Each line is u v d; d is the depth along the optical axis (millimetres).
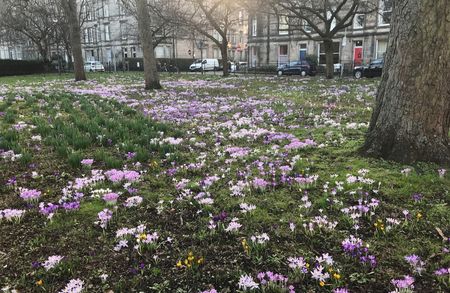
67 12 26000
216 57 77750
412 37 4910
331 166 5375
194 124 8570
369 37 41438
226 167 5621
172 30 44125
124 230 3641
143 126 7742
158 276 3098
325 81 24719
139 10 17078
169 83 22422
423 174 4723
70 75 39031
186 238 3664
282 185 4840
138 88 18469
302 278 2994
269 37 50250
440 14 4719
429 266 3117
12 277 3102
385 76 5508
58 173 5391
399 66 5145
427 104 4984
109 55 72000
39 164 5703
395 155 5203
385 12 38094
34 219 4086
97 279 3072
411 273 3033
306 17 28406
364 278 2977
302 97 13930
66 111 9891
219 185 4910
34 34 47469
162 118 9234
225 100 13008
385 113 5422
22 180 5133
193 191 4781
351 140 6629
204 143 6875
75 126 7750
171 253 3416
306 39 47344
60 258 3225
